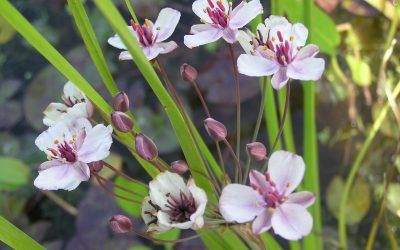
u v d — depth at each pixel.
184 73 0.28
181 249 0.41
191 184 0.25
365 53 0.47
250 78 0.46
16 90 0.53
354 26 0.47
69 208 0.47
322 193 0.44
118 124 0.26
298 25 0.27
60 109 0.29
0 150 0.49
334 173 0.45
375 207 0.43
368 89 0.46
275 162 0.25
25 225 0.47
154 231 0.25
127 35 0.23
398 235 0.42
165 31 0.27
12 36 0.55
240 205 0.24
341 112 0.47
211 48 0.50
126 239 0.43
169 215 0.25
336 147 0.46
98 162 0.27
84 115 0.28
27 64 0.55
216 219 0.27
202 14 0.27
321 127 0.47
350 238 0.43
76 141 0.26
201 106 0.47
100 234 0.43
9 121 0.51
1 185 0.40
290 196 0.24
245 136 0.46
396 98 0.44
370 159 0.45
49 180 0.26
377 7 0.43
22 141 0.50
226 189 0.24
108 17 0.23
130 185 0.34
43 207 0.47
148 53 0.27
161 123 0.47
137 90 0.48
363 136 0.46
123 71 0.52
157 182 0.25
